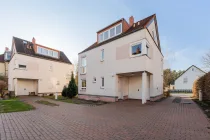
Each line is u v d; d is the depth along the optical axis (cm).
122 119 618
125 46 1250
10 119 595
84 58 1838
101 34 1669
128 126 509
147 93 1362
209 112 768
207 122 562
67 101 1368
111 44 1400
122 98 1428
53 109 885
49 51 2522
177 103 1159
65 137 395
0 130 449
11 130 450
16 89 1930
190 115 695
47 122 561
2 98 1623
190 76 3753
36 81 2275
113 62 1362
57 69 2567
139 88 1438
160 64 1806
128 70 1200
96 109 889
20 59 1994
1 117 630
